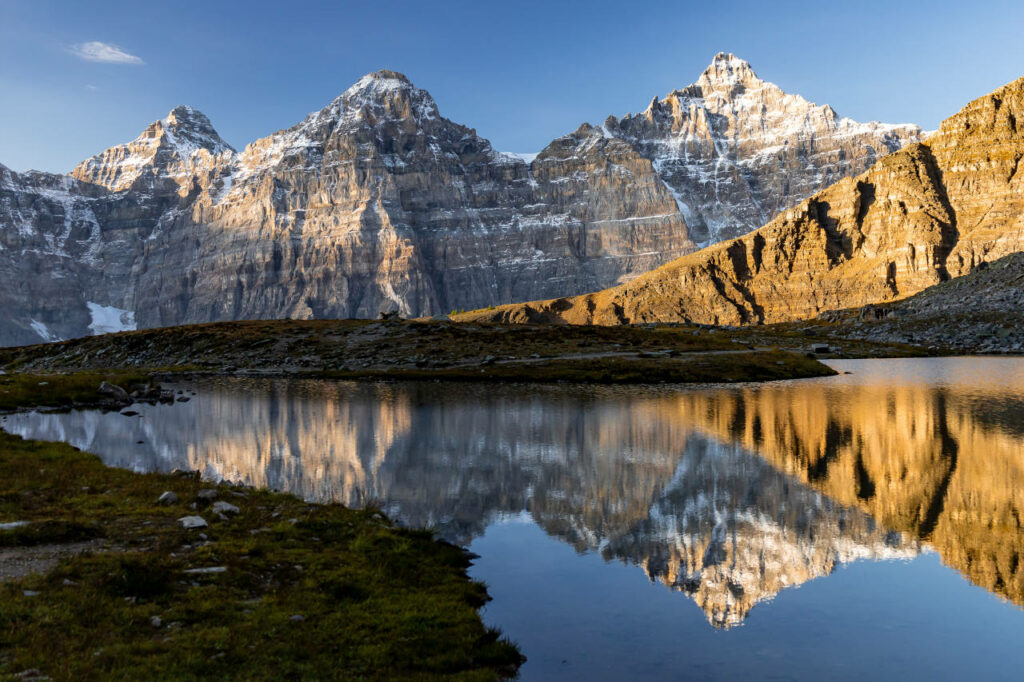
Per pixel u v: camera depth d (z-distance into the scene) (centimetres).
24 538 2367
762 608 2364
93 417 6838
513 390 9181
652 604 2380
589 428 6088
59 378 9044
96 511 2828
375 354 13175
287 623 1892
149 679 1494
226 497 3288
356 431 5959
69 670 1480
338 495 3778
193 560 2288
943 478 4259
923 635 2159
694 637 2109
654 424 6303
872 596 2483
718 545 3036
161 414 7062
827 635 2166
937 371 12862
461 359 12375
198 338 15550
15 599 1806
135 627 1752
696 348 14700
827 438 5634
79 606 1805
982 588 2559
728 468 4569
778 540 3112
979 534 3198
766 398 8331
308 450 5106
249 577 2181
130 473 3722
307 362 12825
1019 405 7662
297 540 2669
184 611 1873
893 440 5550
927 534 3194
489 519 3403
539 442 5453
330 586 2220
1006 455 4956
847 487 4075
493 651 1894
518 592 2455
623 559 2850
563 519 3412
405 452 5041
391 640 1889
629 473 4419
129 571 2058
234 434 5791
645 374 10738
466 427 6156
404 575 2430
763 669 1905
